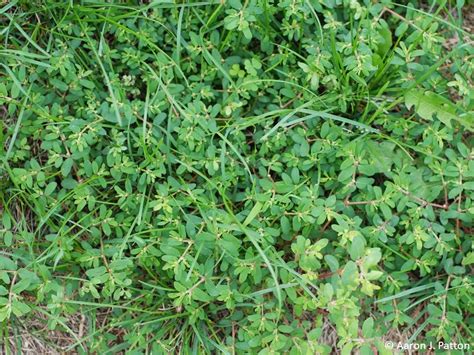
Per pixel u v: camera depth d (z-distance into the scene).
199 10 0.43
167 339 0.42
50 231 0.43
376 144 0.43
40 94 0.42
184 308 0.42
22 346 0.43
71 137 0.40
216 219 0.39
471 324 0.42
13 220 0.42
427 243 0.40
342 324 0.36
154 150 0.41
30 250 0.40
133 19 0.43
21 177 0.40
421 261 0.41
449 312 0.40
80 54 0.44
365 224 0.43
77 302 0.39
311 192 0.40
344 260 0.41
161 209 0.42
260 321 0.39
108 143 0.42
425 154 0.42
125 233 0.42
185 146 0.42
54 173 0.41
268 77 0.44
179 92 0.42
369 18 0.43
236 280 0.41
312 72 0.41
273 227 0.42
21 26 0.44
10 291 0.37
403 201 0.41
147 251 0.40
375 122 0.43
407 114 0.44
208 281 0.39
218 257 0.40
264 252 0.39
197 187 0.43
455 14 0.47
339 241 0.42
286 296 0.43
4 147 0.42
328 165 0.42
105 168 0.42
